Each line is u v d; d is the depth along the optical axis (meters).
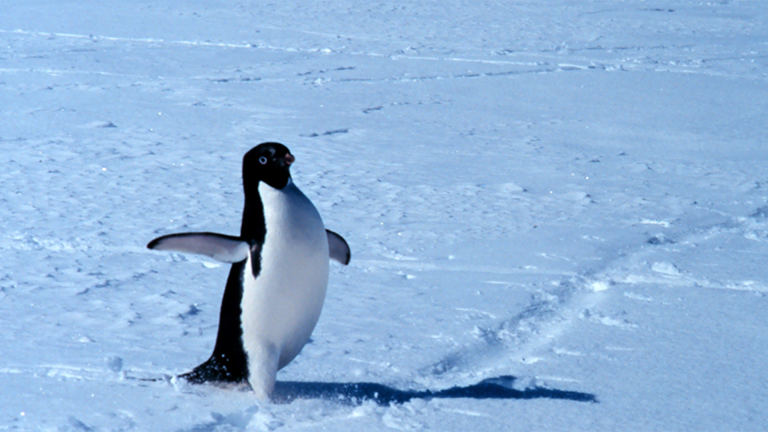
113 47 48.34
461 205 19.97
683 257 15.88
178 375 9.40
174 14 65.12
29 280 13.58
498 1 80.19
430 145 27.75
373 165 24.42
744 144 28.67
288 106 33.84
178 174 22.77
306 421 8.45
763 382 9.73
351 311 12.37
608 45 54.88
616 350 10.87
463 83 40.28
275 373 9.08
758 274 14.72
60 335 10.99
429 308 12.60
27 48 46.69
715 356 10.63
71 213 18.31
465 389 9.48
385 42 54.28
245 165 9.11
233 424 8.53
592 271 14.98
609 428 8.37
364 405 8.81
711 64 47.28
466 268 15.05
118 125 29.41
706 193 21.75
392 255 15.80
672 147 28.17
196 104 33.66
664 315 12.39
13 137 26.98
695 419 8.63
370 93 37.31
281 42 52.88
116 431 7.93
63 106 32.34
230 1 74.81
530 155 26.48
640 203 20.45
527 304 12.91
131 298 12.80
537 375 9.96
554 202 20.47
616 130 30.78
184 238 8.82
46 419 8.16
